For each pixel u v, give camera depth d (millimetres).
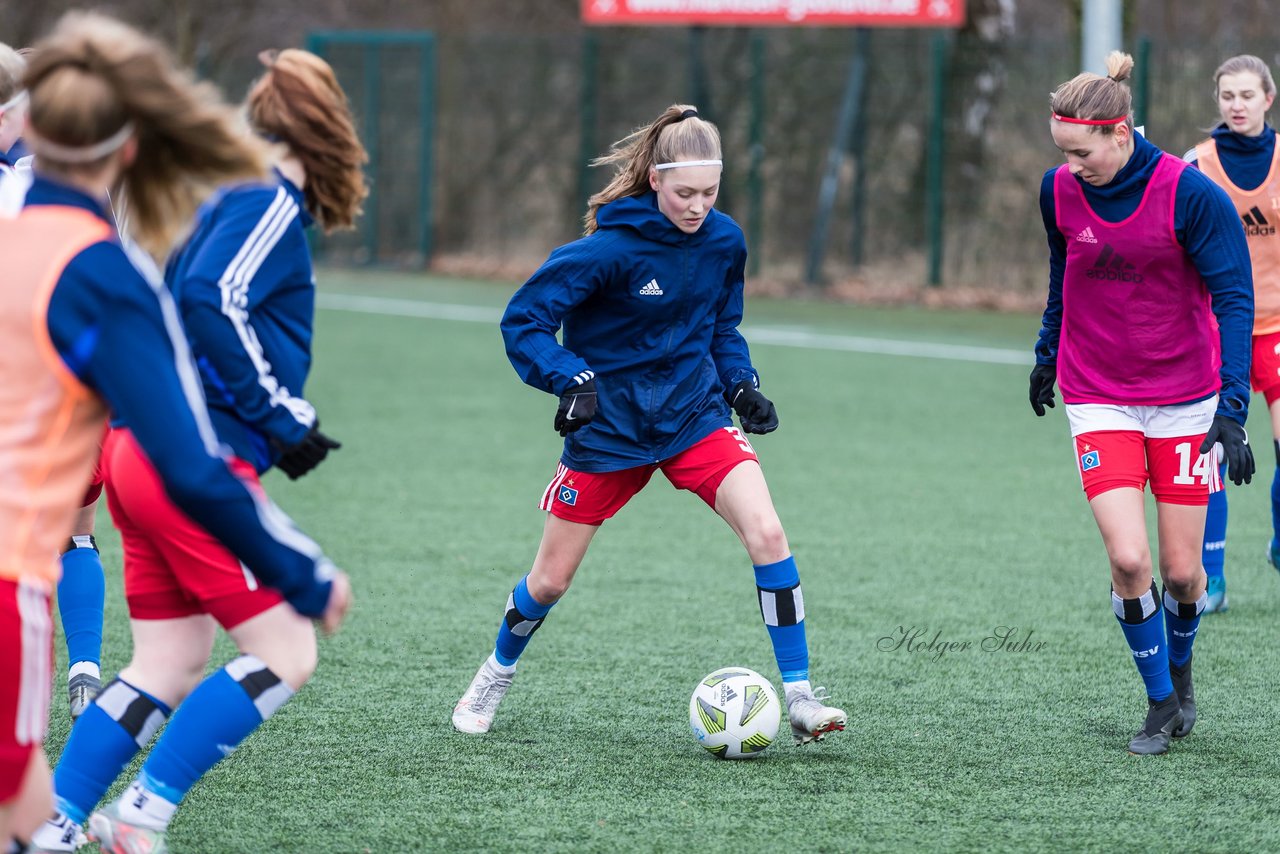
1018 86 66812
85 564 16297
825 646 19906
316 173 11797
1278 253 22594
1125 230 15328
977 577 23781
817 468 32906
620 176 15656
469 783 14648
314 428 11664
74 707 15734
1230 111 22422
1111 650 19812
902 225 70250
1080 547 25875
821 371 48125
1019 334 58219
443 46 80438
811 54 70875
